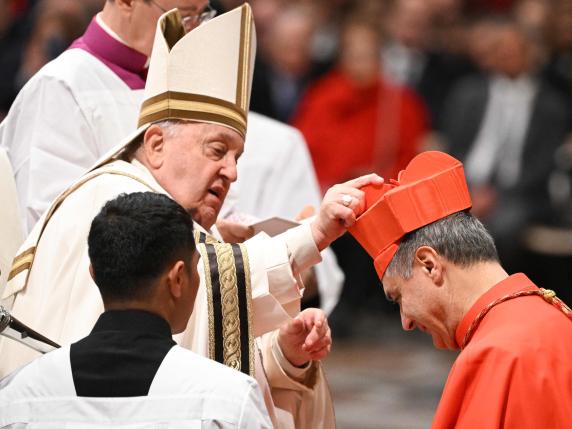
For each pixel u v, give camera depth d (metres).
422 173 11.74
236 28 12.35
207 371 9.76
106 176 12.07
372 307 30.98
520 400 10.68
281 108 31.70
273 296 11.61
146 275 9.85
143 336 9.82
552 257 28.19
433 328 11.65
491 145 29.48
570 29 30.89
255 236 12.16
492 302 11.28
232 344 11.45
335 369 27.69
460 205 11.62
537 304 11.25
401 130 30.36
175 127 12.16
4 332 10.62
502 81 29.72
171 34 12.71
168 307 9.99
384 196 11.59
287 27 31.94
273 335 12.48
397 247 11.64
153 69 12.34
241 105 12.40
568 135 29.69
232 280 11.51
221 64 12.25
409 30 32.16
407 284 11.59
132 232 9.86
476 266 11.42
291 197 18.50
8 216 13.19
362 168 30.30
